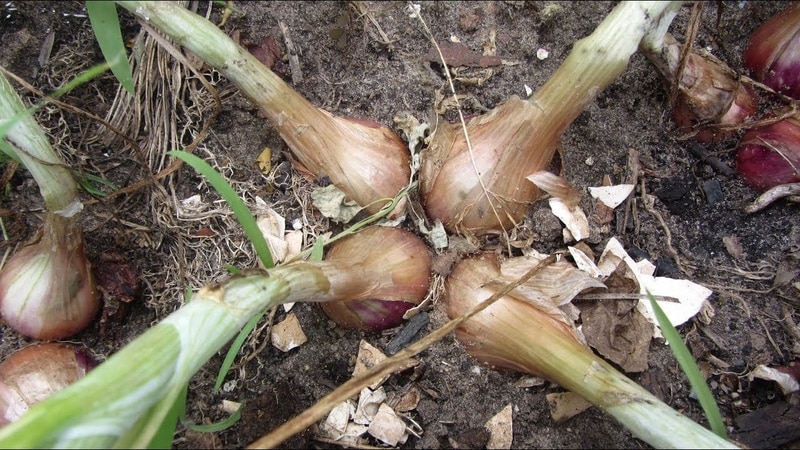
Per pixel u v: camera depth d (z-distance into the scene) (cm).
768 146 21
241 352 20
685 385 20
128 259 21
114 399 11
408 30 24
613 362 19
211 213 21
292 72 24
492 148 19
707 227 22
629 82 23
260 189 22
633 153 23
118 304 20
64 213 18
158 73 23
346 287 17
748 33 24
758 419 19
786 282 21
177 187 22
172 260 21
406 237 19
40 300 19
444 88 23
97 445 11
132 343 12
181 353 13
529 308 18
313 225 21
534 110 18
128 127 23
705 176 23
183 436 19
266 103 19
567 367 17
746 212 22
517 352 18
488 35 24
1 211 21
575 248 21
